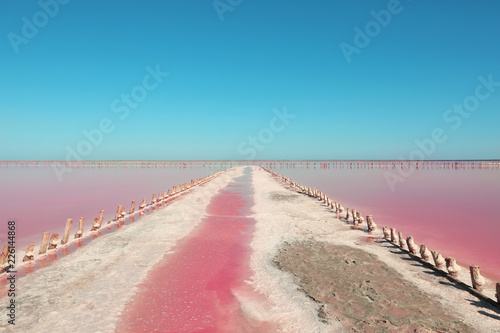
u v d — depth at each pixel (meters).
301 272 10.02
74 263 10.96
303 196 27.92
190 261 11.21
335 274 9.80
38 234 16.11
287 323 7.00
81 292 8.61
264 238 14.23
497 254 12.24
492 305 7.62
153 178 57.22
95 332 6.65
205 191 32.38
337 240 13.81
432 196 29.78
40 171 85.38
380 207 23.47
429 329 6.61
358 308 7.59
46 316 7.26
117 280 9.47
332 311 7.46
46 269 10.48
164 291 8.73
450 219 19.09
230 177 53.47
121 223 18.25
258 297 8.32
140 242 13.63
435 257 10.09
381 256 11.56
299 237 14.31
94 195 32.31
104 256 11.73
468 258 11.78
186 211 20.70
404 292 8.45
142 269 10.41
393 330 6.62
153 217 18.88
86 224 18.38
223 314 7.47
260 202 24.86
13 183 46.72
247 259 11.41
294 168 102.56
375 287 8.79
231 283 9.27
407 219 19.06
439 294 8.31
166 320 7.18
